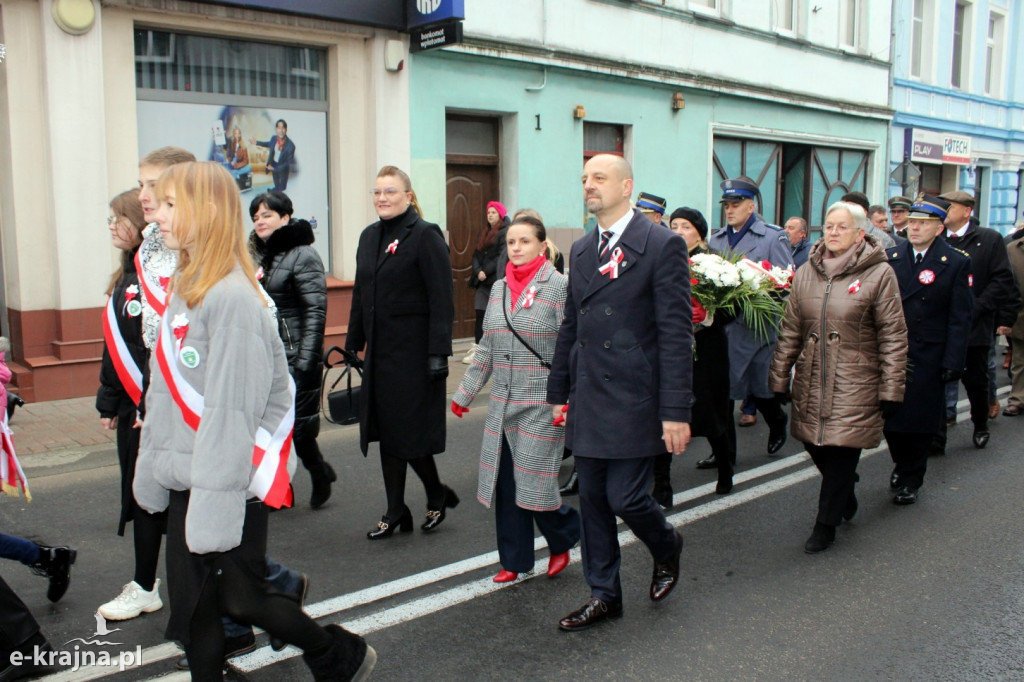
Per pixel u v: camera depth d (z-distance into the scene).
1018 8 22.72
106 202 7.90
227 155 9.00
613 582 3.88
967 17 21.27
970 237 7.13
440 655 3.59
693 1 14.21
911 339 5.52
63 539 4.84
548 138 11.66
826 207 17.86
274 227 4.91
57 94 7.54
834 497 4.79
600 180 3.62
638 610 4.02
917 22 19.94
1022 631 3.80
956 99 21.11
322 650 2.84
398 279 4.67
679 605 4.08
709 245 6.91
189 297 2.53
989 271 7.04
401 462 4.88
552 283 4.18
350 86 9.66
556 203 11.89
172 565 2.67
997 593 4.20
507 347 4.18
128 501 3.85
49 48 7.46
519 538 4.25
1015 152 23.42
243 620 2.67
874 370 4.68
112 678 3.38
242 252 2.65
